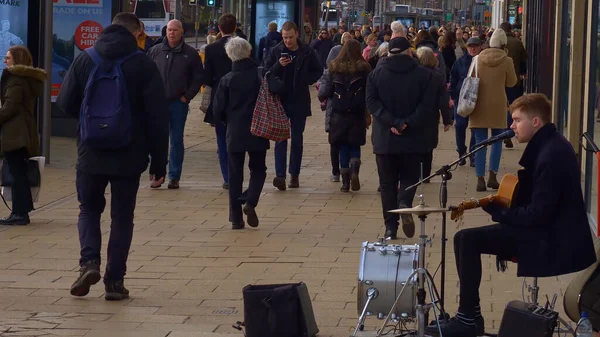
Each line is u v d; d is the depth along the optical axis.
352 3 84.00
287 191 15.37
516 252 7.44
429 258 10.63
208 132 23.89
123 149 8.70
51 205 13.98
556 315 6.76
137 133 8.74
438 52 20.58
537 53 27.39
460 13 112.94
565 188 7.16
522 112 7.33
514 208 7.25
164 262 10.59
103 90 8.57
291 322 7.52
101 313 8.55
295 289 7.57
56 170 17.11
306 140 22.30
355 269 10.27
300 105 15.29
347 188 15.25
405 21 86.81
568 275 9.88
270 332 7.52
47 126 17.50
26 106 12.32
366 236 11.98
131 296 9.19
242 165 12.40
